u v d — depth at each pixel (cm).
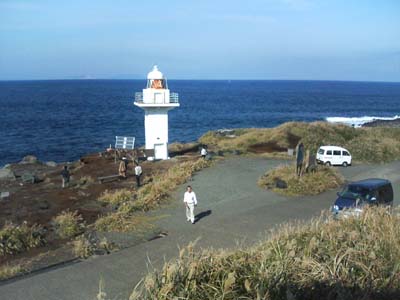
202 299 625
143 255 1298
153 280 682
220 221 1656
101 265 1216
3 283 1110
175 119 9156
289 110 12056
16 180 2555
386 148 3603
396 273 734
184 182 2322
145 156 3038
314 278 704
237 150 3434
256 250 847
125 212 1738
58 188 2281
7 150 5034
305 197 2072
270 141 3841
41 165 3247
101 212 1823
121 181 2403
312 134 3947
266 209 1830
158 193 2005
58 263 1251
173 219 1702
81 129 6969
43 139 5859
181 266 706
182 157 3109
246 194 2100
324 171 2480
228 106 13050
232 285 643
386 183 1719
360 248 810
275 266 724
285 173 2373
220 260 737
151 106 2984
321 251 805
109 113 9762
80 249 1331
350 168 3091
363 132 4356
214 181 2353
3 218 1744
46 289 1055
